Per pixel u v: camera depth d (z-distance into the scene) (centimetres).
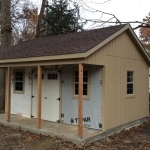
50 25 1934
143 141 671
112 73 764
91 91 754
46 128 749
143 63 991
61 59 678
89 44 673
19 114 998
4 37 1234
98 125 727
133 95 901
